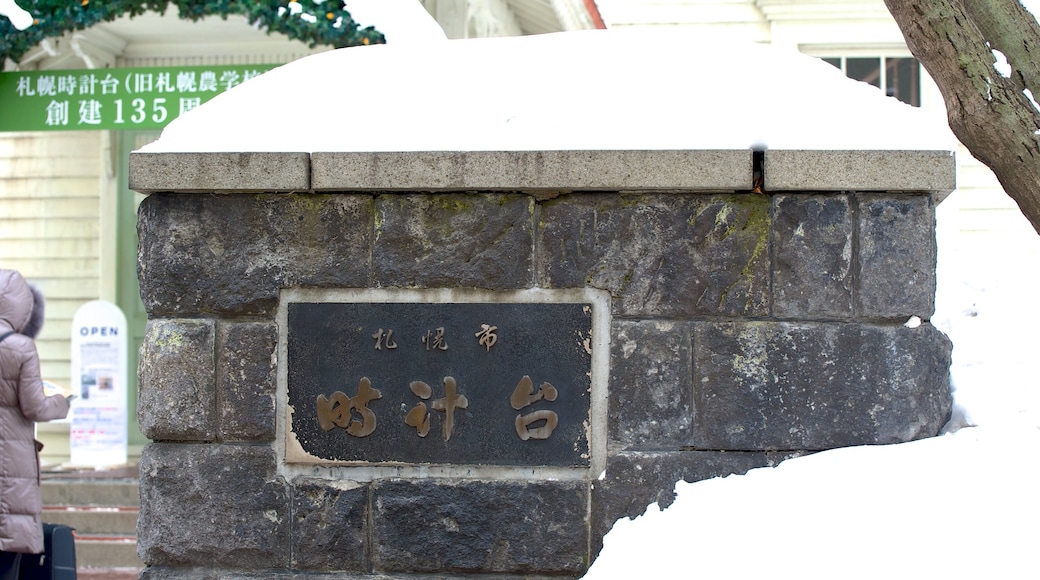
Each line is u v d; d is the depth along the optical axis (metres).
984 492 3.18
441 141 3.60
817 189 3.50
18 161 8.50
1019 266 5.95
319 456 3.62
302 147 3.63
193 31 7.92
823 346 3.51
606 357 3.57
